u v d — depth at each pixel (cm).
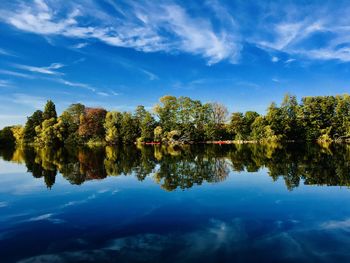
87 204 1599
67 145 9300
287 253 960
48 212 1455
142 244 1044
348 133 7825
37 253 978
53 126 9000
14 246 1037
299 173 2439
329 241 1050
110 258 936
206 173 2594
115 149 6619
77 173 2738
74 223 1278
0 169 3156
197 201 1622
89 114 9725
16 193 1911
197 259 926
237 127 9000
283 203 1550
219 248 1004
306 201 1577
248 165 3066
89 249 1005
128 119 9412
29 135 10094
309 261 906
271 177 2303
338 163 2941
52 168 3152
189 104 9456
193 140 9112
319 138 8094
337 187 1888
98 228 1212
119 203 1608
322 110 8381
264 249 992
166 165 3228
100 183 2211
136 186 2069
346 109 8312
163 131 9169
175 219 1314
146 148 6888
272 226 1208
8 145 10750
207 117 9662
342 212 1377
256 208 1467
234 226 1214
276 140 8206
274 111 8288
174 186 2039
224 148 6244
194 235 1121
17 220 1331
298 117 8450
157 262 909
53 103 10688
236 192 1819
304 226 1202
